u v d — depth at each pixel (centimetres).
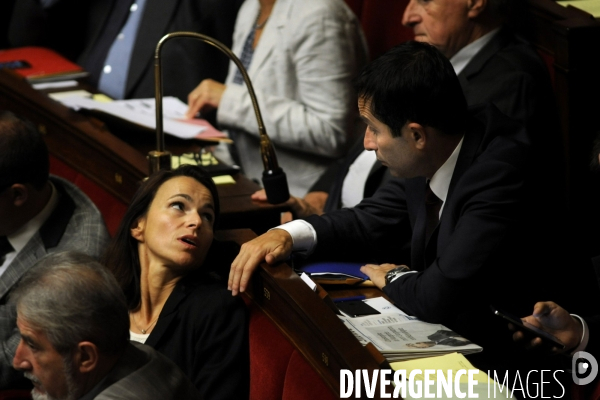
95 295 621
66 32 1814
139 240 855
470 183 827
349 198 1181
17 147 917
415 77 808
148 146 1265
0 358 886
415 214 904
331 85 1387
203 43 1585
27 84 1441
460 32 1133
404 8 1419
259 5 1488
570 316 767
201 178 862
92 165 1245
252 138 1435
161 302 844
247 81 1045
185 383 648
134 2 1641
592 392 768
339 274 880
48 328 614
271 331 772
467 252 794
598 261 830
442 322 791
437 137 829
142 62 1598
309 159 1418
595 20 1126
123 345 638
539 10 1159
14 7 1800
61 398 636
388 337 748
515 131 868
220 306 806
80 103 1325
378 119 833
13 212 934
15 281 935
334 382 676
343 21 1404
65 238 958
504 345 848
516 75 1107
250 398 779
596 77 1124
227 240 874
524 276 856
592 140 1139
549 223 895
